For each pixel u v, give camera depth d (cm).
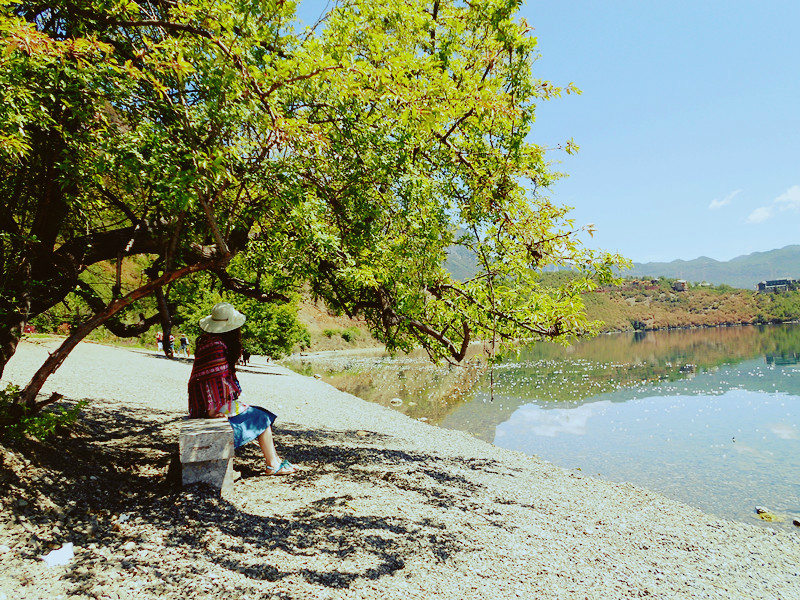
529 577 481
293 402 1981
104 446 676
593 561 576
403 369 4716
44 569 332
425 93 516
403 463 983
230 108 443
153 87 444
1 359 531
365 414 1897
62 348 484
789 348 6519
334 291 783
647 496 1057
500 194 723
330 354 8675
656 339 11125
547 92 708
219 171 404
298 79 437
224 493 528
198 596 331
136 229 628
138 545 390
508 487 942
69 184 501
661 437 1731
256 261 834
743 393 2725
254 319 3506
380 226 685
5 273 537
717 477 1274
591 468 1356
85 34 442
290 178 490
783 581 662
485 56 723
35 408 495
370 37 558
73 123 507
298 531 470
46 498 436
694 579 597
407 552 473
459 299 759
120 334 735
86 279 995
